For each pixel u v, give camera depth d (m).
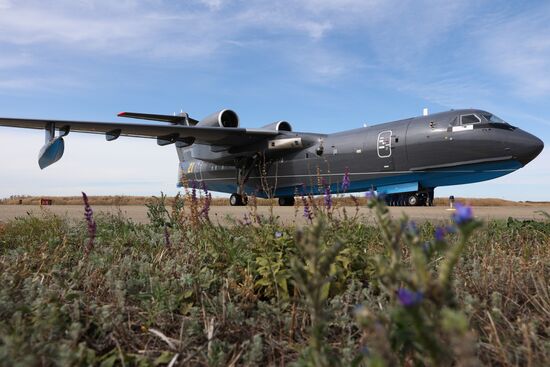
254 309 2.10
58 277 2.36
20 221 5.33
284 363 1.53
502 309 1.93
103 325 1.70
